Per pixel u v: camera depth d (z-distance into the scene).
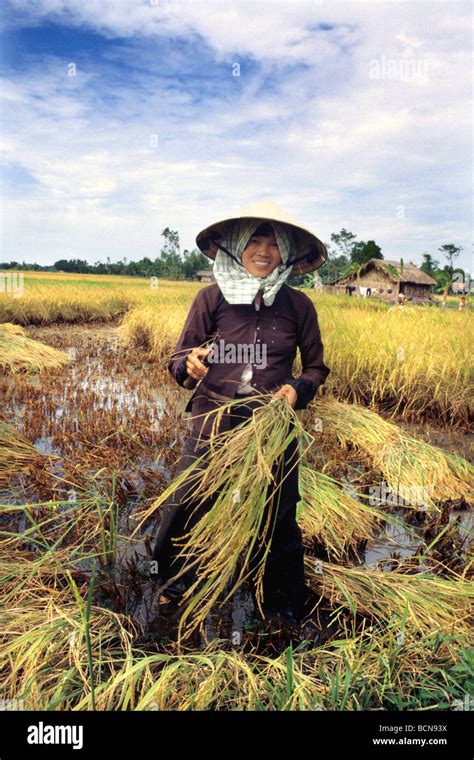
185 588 2.42
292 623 2.29
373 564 2.92
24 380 7.80
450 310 11.17
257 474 1.97
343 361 6.96
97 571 2.71
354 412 5.30
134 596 2.49
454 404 5.91
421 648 2.06
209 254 2.45
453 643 2.11
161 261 81.62
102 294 21.58
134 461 4.29
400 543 3.19
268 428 2.07
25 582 2.38
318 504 3.28
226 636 2.20
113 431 4.89
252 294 2.17
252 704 1.76
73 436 4.76
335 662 2.00
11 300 17.02
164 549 2.40
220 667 1.93
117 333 14.77
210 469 2.09
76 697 1.84
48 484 3.53
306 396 2.31
